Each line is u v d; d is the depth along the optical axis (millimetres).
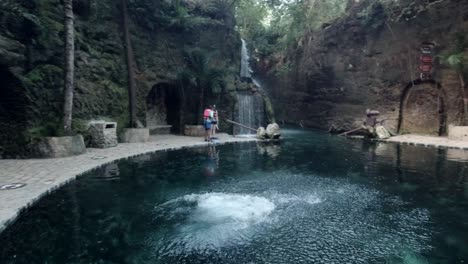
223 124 19344
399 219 5648
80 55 13258
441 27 16266
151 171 9281
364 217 5754
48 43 11586
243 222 5535
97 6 14602
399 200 6715
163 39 18172
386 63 18922
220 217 5762
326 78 23344
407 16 17578
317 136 19469
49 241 4691
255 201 6660
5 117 10117
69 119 10961
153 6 17312
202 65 18562
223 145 14898
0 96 10023
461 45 15359
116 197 6816
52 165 8984
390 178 8586
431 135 16891
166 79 18016
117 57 15328
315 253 4438
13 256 4227
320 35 24031
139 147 13000
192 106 19297
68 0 10750
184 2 19953
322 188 7660
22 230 4992
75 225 5309
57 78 11664
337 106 22344
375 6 18984
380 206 6344
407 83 17875
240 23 32875
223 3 22219
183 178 8555
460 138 14672
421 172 9195
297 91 27109
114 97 14734
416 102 17703
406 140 15898
